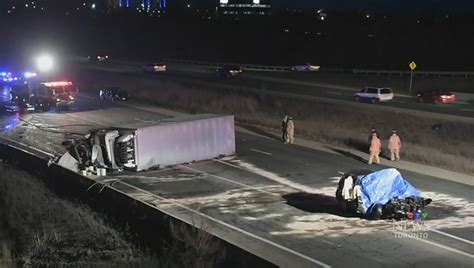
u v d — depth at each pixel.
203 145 30.19
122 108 51.38
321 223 19.64
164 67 87.62
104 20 179.25
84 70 87.69
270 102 55.34
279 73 85.00
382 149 33.41
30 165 27.53
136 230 18.64
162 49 143.50
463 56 103.00
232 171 27.95
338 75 80.56
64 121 43.56
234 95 59.19
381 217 20.03
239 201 22.53
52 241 18.52
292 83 72.19
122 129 27.78
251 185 25.17
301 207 21.67
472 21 128.38
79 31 168.00
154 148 28.11
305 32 141.50
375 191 20.08
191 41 147.25
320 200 22.67
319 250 16.91
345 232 18.64
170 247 16.44
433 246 17.25
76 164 27.62
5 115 47.38
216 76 81.12
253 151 33.06
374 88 55.41
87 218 20.02
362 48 119.00
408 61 103.62
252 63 115.19
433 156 30.81
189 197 23.12
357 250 16.91
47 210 21.39
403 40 121.56
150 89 64.19
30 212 21.31
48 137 37.00
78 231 19.09
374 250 16.91
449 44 113.56
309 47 125.62
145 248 17.31
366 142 34.97
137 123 29.39
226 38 144.50
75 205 21.67
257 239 17.95
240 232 18.66
